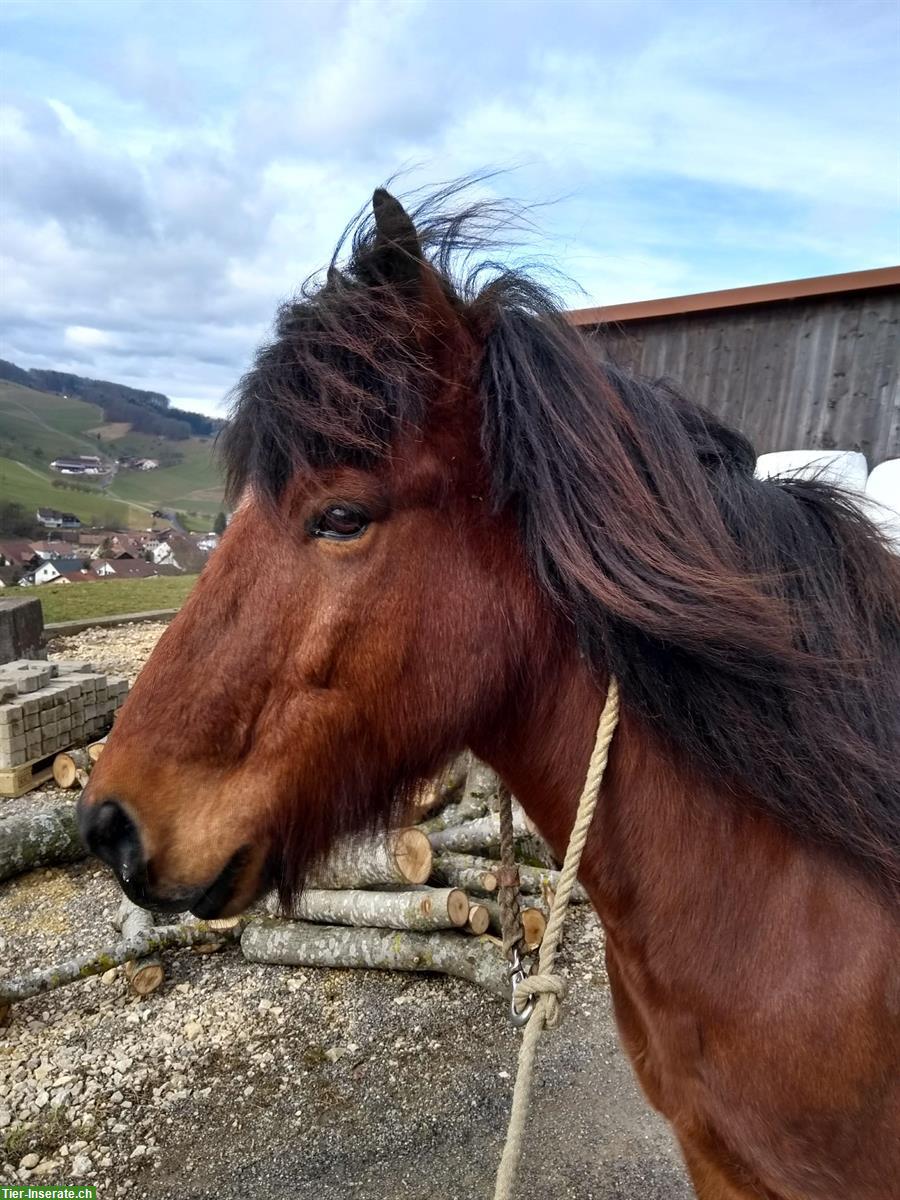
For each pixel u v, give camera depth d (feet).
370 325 3.32
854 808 3.25
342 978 9.71
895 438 16.97
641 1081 4.27
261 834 3.53
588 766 3.63
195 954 10.28
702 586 3.22
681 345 19.61
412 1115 7.51
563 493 3.29
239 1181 6.79
